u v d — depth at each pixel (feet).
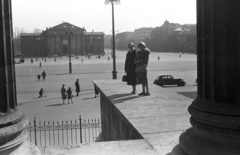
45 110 71.46
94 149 13.33
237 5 8.78
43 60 352.28
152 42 596.29
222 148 8.91
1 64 8.92
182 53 484.74
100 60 324.80
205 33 9.42
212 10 9.08
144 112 21.02
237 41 8.87
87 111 69.00
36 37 459.73
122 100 26.53
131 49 30.25
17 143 9.20
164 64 237.86
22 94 100.73
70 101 84.89
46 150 13.24
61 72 183.11
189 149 9.60
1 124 8.63
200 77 9.88
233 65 8.93
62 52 461.78
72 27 465.47
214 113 9.14
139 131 16.12
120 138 22.66
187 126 16.97
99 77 147.95
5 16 9.07
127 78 30.55
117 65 237.25
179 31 533.14
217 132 9.06
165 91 31.89
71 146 13.76
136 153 12.77
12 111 9.23
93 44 485.97
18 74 176.96
